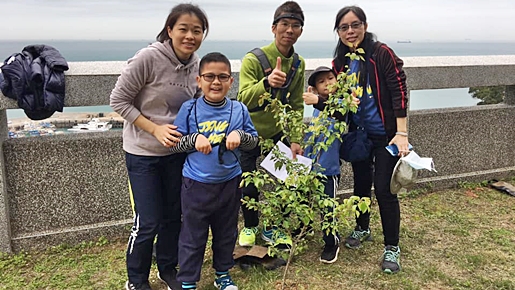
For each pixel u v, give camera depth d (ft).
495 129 17.21
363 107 10.69
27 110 10.60
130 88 8.57
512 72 16.43
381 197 10.84
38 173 11.75
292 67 10.89
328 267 11.14
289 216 10.10
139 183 9.17
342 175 15.12
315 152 9.65
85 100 11.35
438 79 15.33
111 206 12.59
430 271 10.96
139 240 9.31
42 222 12.00
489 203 15.40
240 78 10.76
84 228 12.29
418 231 13.19
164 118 9.04
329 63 14.43
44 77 10.61
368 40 10.58
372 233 12.98
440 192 16.30
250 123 9.45
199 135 8.66
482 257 11.69
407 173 10.05
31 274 10.79
